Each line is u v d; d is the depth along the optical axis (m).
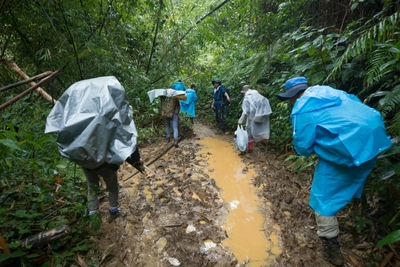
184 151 5.21
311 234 2.71
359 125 1.91
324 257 2.37
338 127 1.94
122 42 6.14
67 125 1.99
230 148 5.44
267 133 4.88
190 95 6.61
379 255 2.35
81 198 2.97
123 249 2.46
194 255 2.43
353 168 2.05
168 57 7.57
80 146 1.96
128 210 3.05
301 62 4.23
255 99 4.71
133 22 6.47
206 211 3.13
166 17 6.78
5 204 2.60
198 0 8.19
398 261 2.25
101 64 4.99
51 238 2.18
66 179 3.24
